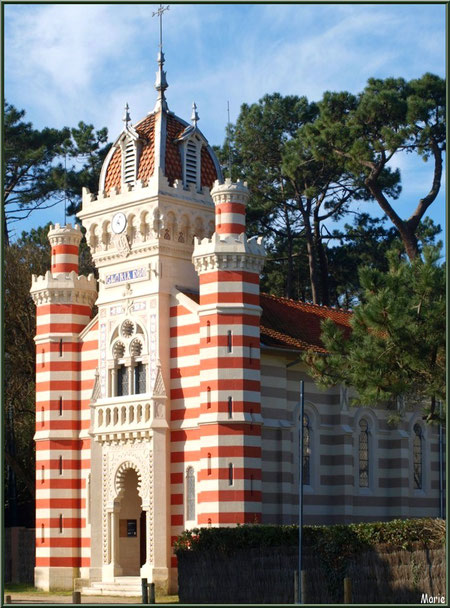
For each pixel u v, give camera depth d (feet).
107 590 185.68
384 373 146.00
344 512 193.67
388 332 143.13
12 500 245.45
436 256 145.38
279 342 188.55
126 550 191.21
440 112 246.27
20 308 256.32
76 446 202.49
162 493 181.27
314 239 301.02
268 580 154.81
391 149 241.76
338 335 155.33
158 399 183.73
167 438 183.32
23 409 256.52
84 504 200.03
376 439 206.08
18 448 261.24
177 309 187.21
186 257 192.34
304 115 298.15
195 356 182.80
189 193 192.03
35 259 264.52
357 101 257.75
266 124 299.99
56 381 203.41
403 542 157.17
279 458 184.03
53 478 200.95
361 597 151.84
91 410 194.90
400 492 206.39
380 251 300.40
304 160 278.26
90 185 298.56
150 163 192.75
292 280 312.09
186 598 160.66
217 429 172.04
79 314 206.28
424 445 216.95
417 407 207.31
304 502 189.37
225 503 170.09
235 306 174.60
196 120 198.59
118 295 194.59
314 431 194.49
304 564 152.87
